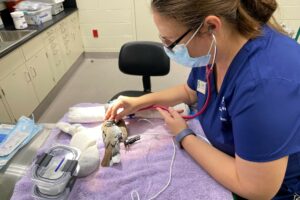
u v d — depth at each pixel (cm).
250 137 62
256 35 69
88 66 362
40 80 258
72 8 345
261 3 67
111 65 360
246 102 63
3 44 217
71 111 114
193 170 85
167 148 95
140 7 340
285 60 64
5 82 205
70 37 331
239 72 70
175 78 316
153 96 113
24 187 82
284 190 82
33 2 287
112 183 82
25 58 230
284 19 317
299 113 60
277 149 60
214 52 72
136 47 183
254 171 65
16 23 257
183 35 69
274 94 60
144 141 99
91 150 90
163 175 84
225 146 85
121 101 109
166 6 65
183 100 115
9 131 108
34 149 99
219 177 78
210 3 62
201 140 89
